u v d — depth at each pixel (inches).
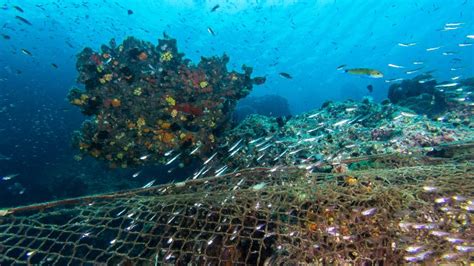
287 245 90.2
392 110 276.7
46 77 912.3
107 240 223.9
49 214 104.1
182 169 347.9
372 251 83.8
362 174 114.9
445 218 87.0
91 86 250.1
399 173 113.2
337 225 90.3
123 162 257.6
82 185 406.9
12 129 582.2
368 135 233.3
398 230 86.0
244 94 293.6
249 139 249.3
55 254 84.9
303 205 103.1
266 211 97.8
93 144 249.0
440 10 1555.1
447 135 207.5
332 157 192.7
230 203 104.6
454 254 77.5
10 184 434.0
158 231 125.7
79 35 1540.4
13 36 1050.7
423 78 397.1
